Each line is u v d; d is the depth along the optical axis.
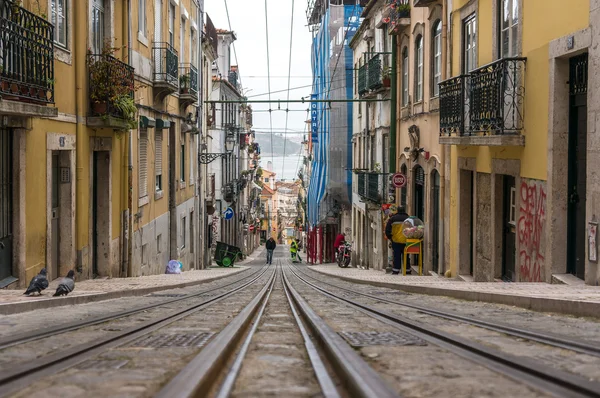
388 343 5.07
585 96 9.61
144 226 19.11
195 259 28.75
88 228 14.48
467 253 15.32
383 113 25.81
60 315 7.63
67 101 13.01
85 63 14.00
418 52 20.19
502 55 12.78
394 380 3.57
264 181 134.25
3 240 10.51
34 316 7.50
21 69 9.92
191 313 8.12
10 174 10.77
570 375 3.43
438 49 17.66
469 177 15.27
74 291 11.17
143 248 19.09
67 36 13.04
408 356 4.42
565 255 10.12
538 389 3.24
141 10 18.70
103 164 15.68
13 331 6.01
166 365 4.12
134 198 17.78
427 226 18.42
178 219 24.14
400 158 22.25
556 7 10.10
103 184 15.68
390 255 22.06
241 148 56.22
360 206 31.27
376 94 25.92
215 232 40.03
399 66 22.50
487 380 3.52
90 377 3.69
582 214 9.71
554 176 10.11
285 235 131.00
